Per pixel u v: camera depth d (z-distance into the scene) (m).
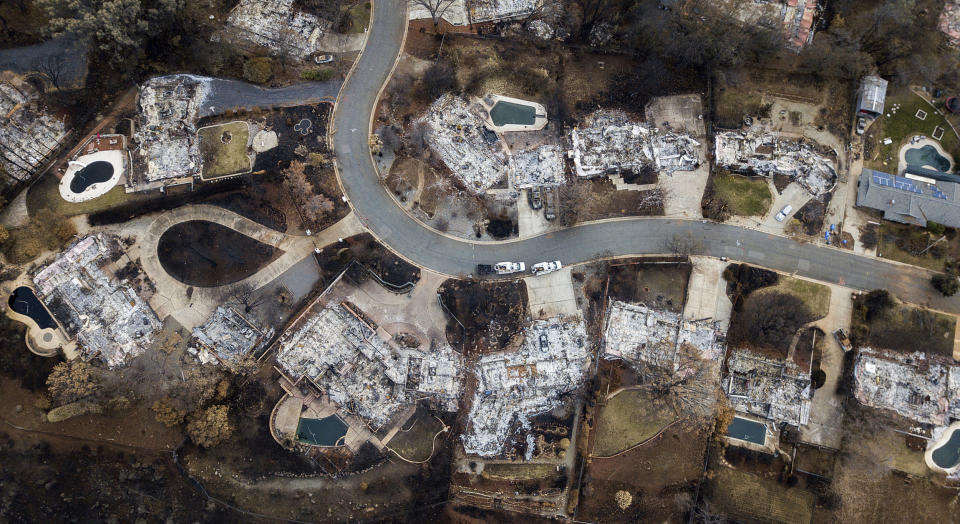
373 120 86.19
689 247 85.00
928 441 82.31
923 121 88.88
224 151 83.38
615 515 80.25
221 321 81.38
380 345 82.81
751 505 81.00
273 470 78.88
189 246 82.06
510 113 88.25
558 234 85.25
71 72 81.81
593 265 84.62
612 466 80.94
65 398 75.25
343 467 79.81
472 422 81.50
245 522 77.44
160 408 75.69
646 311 84.00
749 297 84.06
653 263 84.31
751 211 86.00
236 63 84.81
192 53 83.88
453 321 83.56
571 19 89.94
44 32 77.31
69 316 78.75
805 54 87.25
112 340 79.12
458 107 87.56
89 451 75.50
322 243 83.69
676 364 82.56
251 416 79.56
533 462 81.25
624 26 88.88
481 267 83.88
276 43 86.75
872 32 86.25
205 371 79.31
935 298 84.69
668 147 87.44
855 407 82.50
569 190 86.12
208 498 77.12
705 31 84.81
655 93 88.19
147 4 78.06
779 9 88.69
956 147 88.06
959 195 85.94
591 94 88.81
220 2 86.62
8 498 73.06
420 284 83.81
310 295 83.12
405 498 79.19
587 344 83.38
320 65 87.12
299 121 85.25
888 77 88.94
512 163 86.75
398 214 84.75
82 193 81.19
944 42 89.69
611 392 82.25
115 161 82.19
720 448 82.12
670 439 81.50
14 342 76.56
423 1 88.38
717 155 86.25
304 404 80.94
